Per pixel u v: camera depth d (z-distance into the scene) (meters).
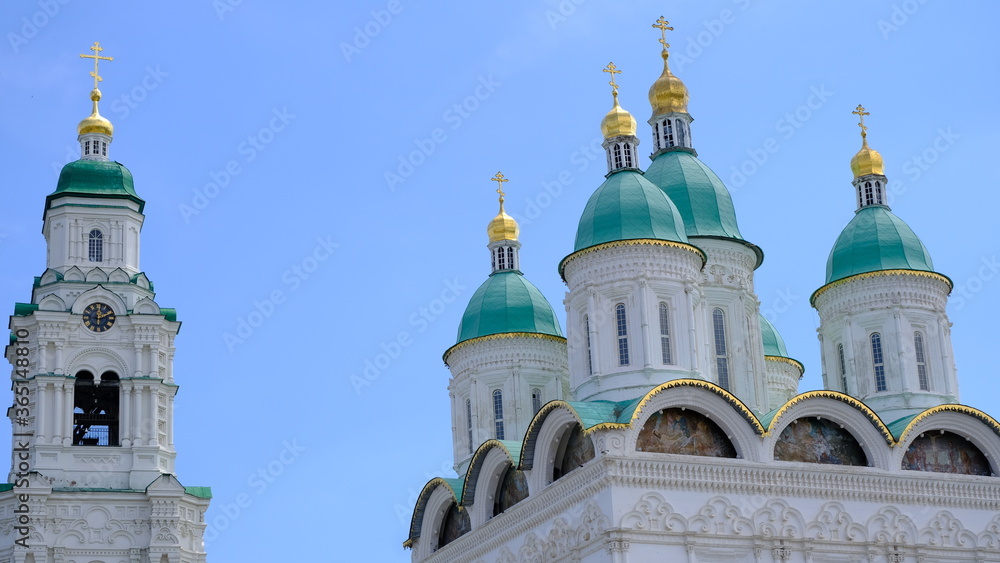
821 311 90.50
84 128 107.25
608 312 80.50
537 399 95.00
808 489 75.88
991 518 80.00
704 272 86.25
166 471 99.38
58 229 103.88
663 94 91.88
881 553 76.50
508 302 96.31
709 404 75.19
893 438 78.44
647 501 72.31
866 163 92.38
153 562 96.06
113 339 100.75
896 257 88.25
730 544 73.31
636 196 82.50
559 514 75.88
